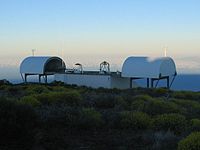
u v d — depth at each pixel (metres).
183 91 48.06
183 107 27.78
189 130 17.14
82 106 25.00
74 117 17.88
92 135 16.34
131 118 18.48
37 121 15.93
